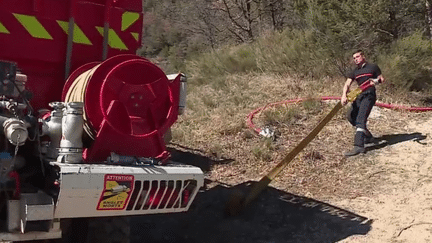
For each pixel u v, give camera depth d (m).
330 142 7.71
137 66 4.43
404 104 8.84
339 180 6.64
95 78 4.31
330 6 11.17
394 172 6.66
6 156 3.84
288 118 8.62
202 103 9.94
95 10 5.07
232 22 18.72
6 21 4.66
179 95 4.78
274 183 6.71
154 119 4.47
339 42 10.59
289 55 11.05
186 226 5.83
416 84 9.63
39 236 3.94
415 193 6.10
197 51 19.11
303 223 5.65
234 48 13.32
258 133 8.23
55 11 4.87
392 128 7.99
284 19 17.62
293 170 7.00
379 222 5.55
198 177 4.39
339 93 9.45
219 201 6.33
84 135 4.44
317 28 11.10
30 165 4.36
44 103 4.96
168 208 4.31
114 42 5.21
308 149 7.52
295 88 9.82
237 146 7.98
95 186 3.87
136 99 4.41
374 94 7.24
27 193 3.93
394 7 11.07
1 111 4.02
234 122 8.69
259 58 11.59
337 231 5.44
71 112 3.99
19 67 4.81
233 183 6.87
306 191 6.44
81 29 5.01
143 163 4.30
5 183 3.83
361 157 7.15
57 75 5.00
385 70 9.41
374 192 6.26
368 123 8.20
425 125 8.00
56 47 4.91
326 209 5.92
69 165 3.88
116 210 4.07
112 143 4.30
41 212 3.81
